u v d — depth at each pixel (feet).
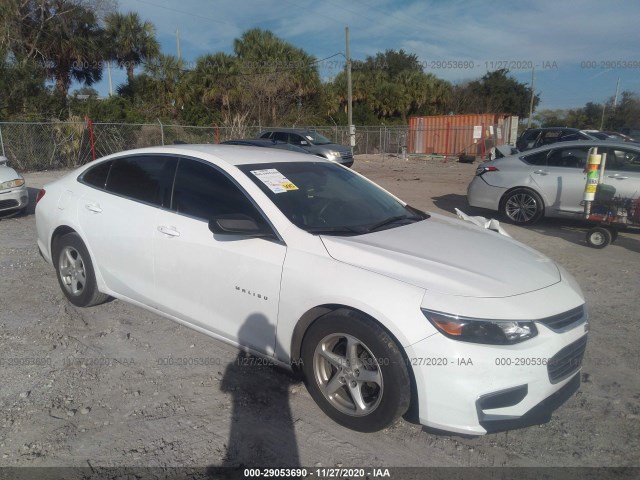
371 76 135.64
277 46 105.91
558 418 10.59
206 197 12.14
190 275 11.89
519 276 9.98
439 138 92.02
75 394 10.93
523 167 29.04
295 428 10.01
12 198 27.20
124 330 13.93
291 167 13.07
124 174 14.08
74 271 15.08
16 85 64.54
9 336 13.44
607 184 25.79
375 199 13.48
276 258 10.50
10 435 9.55
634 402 11.15
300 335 10.30
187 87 97.60
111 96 96.12
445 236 11.62
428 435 9.92
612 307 16.62
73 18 82.28
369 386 9.84
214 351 12.91
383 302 9.09
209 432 9.81
